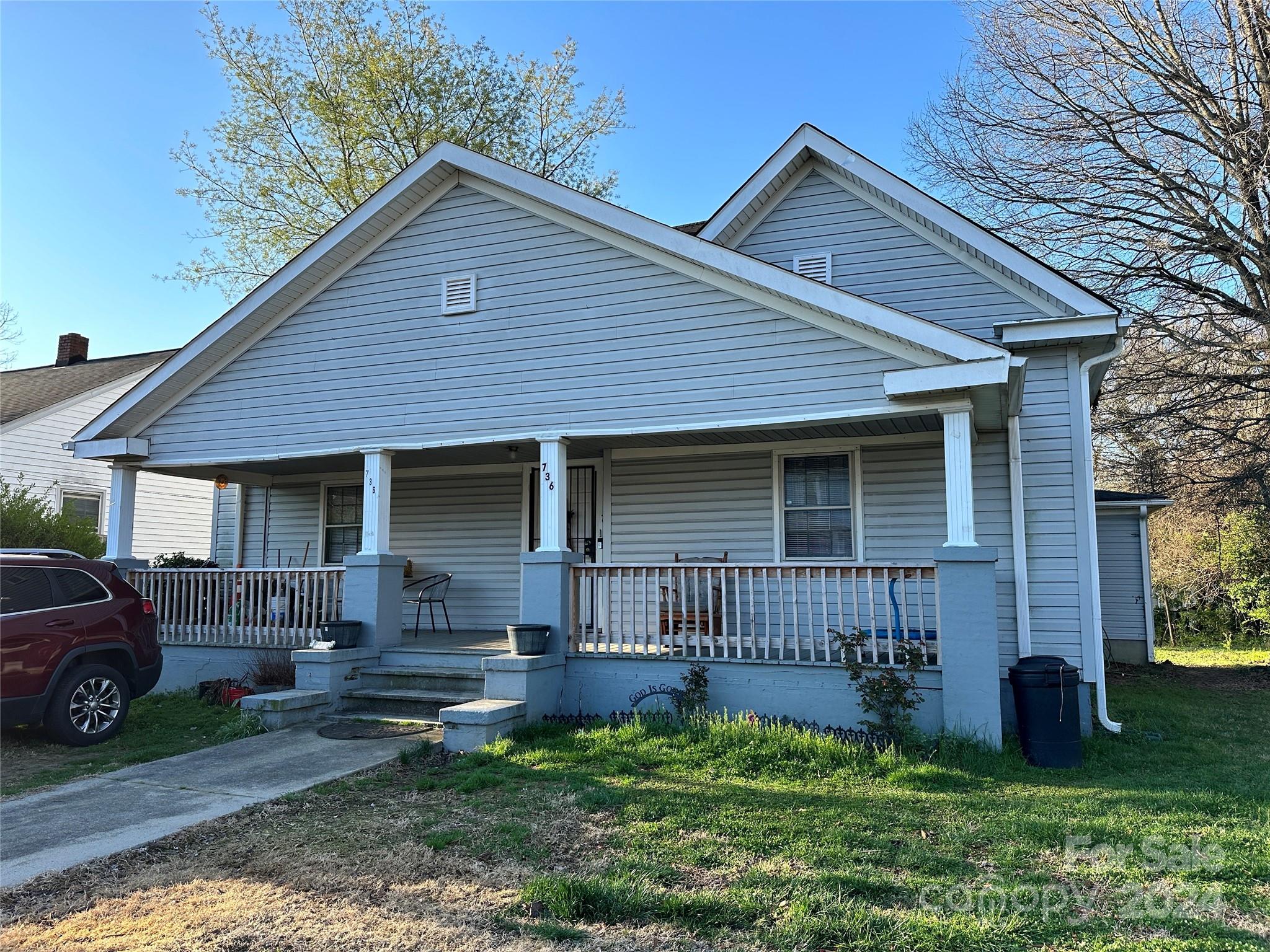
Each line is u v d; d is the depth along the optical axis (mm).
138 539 19250
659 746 6875
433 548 11859
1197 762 6980
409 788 5934
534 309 8898
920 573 7383
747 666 7840
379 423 9461
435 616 11656
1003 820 5039
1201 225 14430
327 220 22812
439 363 9266
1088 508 8664
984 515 8969
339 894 4043
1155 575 21266
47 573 7449
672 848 4543
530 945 3486
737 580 7988
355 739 7512
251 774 6359
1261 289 14867
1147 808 5352
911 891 4004
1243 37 14391
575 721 7906
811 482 9750
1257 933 3547
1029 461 8914
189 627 10453
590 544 10820
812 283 7598
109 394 19422
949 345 7078
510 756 6719
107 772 6512
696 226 11977
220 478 12297
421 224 9523
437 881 4176
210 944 3520
